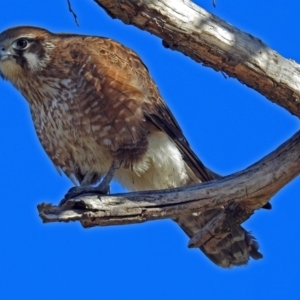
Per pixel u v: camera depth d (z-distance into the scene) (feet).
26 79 43.62
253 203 36.63
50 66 42.80
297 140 36.19
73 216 32.96
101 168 44.06
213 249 43.50
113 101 41.73
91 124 42.14
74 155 44.29
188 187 35.19
